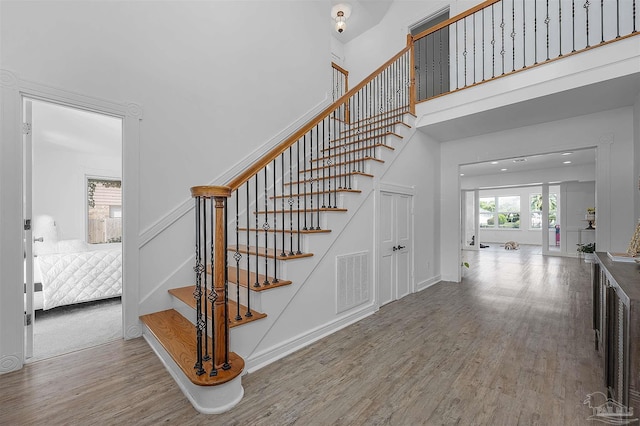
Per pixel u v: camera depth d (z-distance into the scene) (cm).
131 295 258
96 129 421
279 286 230
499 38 467
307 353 236
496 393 180
